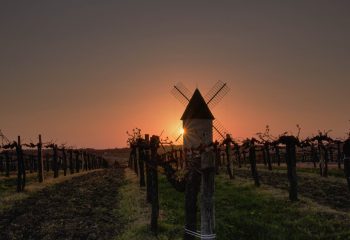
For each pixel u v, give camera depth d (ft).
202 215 46.93
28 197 112.47
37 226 78.18
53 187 138.51
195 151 48.37
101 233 71.97
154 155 69.26
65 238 69.36
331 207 88.58
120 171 266.16
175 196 110.01
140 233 67.77
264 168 208.03
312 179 140.97
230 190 119.44
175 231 68.59
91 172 250.78
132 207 91.76
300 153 298.35
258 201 96.58
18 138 122.72
